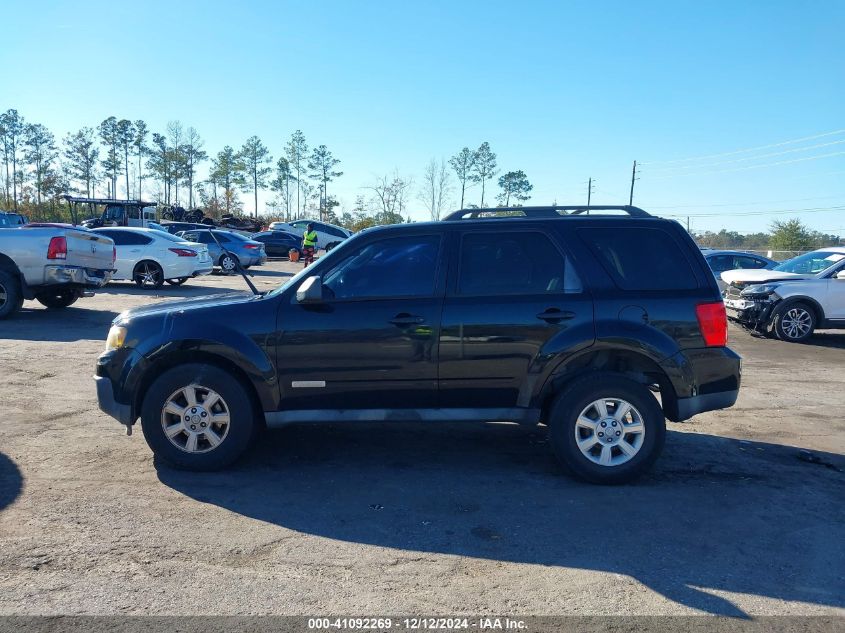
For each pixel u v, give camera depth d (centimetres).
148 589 334
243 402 488
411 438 593
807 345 1206
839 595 341
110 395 491
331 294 486
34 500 438
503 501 455
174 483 473
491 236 502
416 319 483
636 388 479
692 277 498
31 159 6869
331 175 7000
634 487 485
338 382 487
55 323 1145
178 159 7062
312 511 432
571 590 341
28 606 317
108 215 3122
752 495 473
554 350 480
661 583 350
